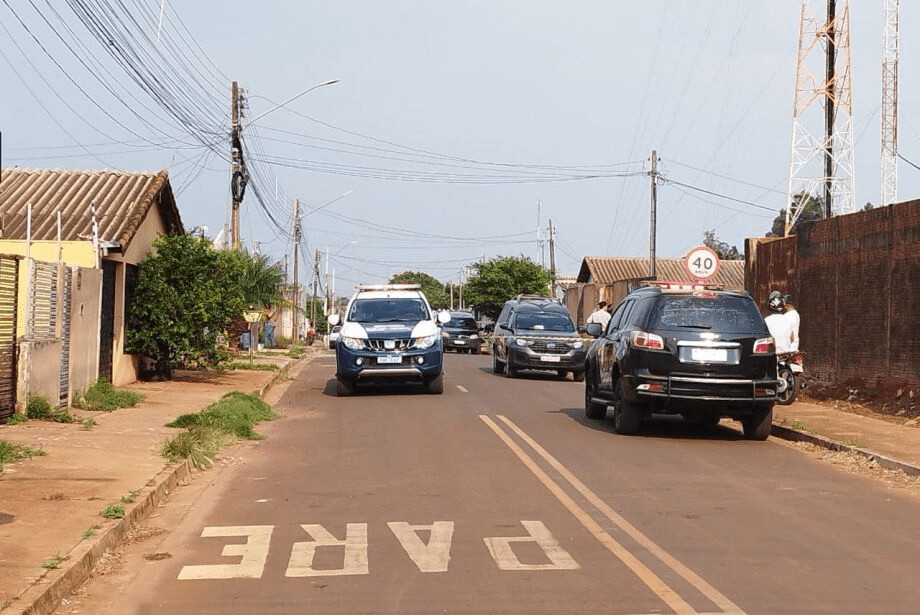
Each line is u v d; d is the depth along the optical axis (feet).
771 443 48.34
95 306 60.23
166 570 24.75
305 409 63.36
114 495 31.50
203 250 75.05
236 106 95.20
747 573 24.06
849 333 63.93
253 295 127.34
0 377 46.26
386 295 75.87
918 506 32.99
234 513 31.40
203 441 42.29
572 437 48.98
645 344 47.65
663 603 21.53
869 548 26.78
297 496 34.04
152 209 77.92
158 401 61.21
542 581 23.32
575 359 89.66
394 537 27.84
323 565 24.95
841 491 35.53
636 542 27.20
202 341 76.18
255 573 24.30
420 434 49.98
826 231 67.67
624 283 144.77
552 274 220.64
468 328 156.56
